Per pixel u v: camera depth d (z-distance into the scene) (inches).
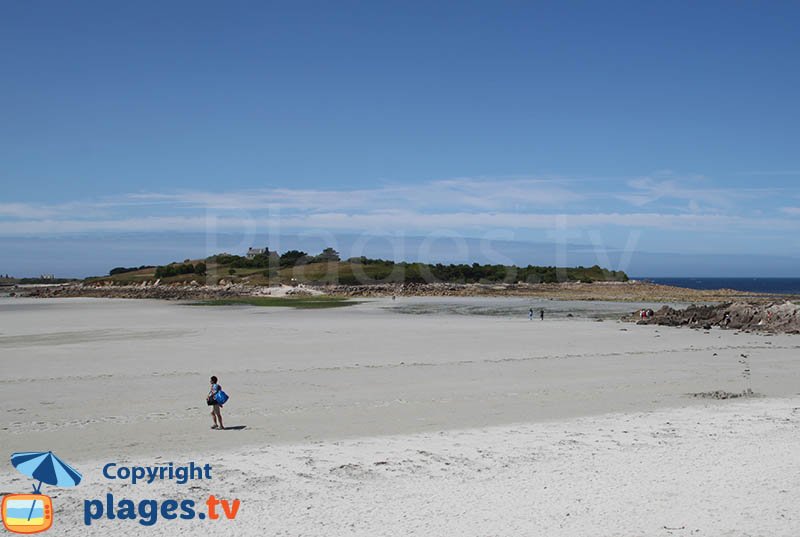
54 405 791.7
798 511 456.1
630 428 689.0
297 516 445.1
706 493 490.3
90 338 1588.3
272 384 946.1
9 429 670.5
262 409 778.2
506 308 2974.9
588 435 658.2
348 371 1068.5
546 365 1147.3
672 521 438.6
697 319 2081.7
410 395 869.8
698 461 568.7
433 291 4347.9
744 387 945.5
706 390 920.3
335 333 1728.6
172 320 2209.6
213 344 1454.2
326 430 676.7
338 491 492.4
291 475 526.9
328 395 867.4
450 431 674.2
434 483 510.0
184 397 845.8
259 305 3216.0
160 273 5812.0
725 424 706.8
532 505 465.4
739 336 1711.4
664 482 514.0
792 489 499.2
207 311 2743.6
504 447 612.1
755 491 494.9
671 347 1441.9
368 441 632.4
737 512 454.0
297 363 1159.6
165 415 741.9
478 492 490.9
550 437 649.6
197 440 634.2
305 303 3383.4
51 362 1159.6
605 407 799.7
